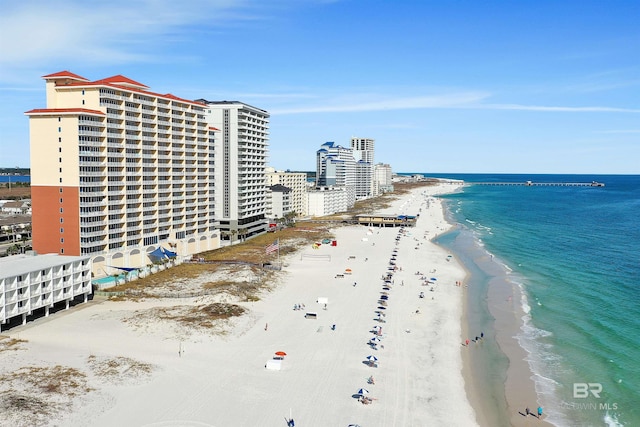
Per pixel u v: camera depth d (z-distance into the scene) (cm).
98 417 6662
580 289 14088
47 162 13412
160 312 10981
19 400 6850
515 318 11600
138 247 15388
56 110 13138
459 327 10969
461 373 8631
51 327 10056
